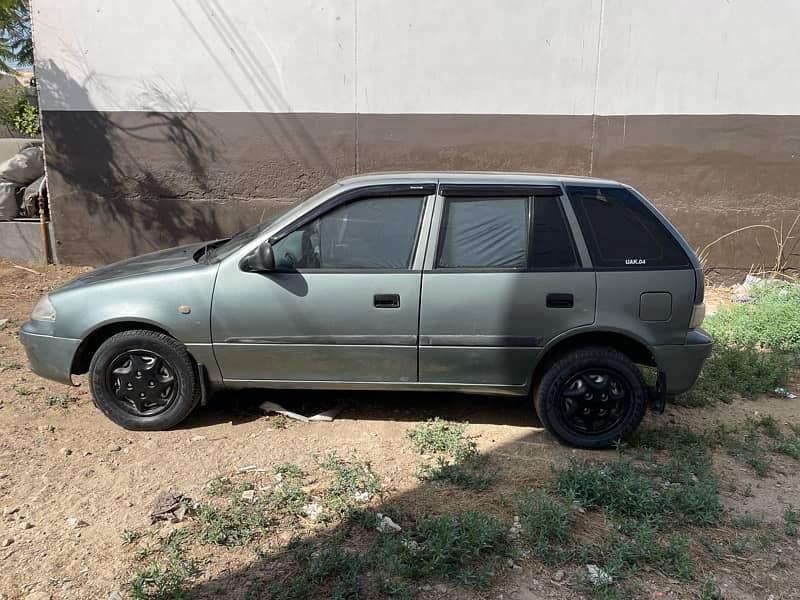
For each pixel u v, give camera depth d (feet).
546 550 10.27
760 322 22.47
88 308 13.74
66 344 13.88
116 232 29.04
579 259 13.57
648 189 28.37
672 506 11.69
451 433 14.46
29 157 30.50
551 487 12.37
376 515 11.25
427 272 13.48
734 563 10.38
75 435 14.08
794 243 28.48
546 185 13.78
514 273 13.46
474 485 12.32
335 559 9.84
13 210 29.96
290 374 13.98
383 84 27.63
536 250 13.60
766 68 27.30
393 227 13.67
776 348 21.50
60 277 27.55
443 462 12.99
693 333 13.79
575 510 11.57
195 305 13.56
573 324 13.51
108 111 27.91
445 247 13.61
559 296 13.43
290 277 13.51
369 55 27.40
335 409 15.70
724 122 27.73
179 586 9.27
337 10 27.02
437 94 27.71
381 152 28.22
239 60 27.48
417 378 13.93
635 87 27.58
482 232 13.66
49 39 27.30
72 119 27.99
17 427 14.29
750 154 27.96
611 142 28.04
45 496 11.71
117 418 14.24
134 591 9.07
